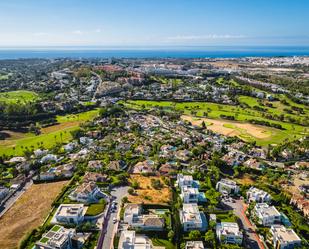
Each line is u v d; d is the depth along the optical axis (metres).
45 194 177.62
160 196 170.50
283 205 164.38
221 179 192.00
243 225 149.50
